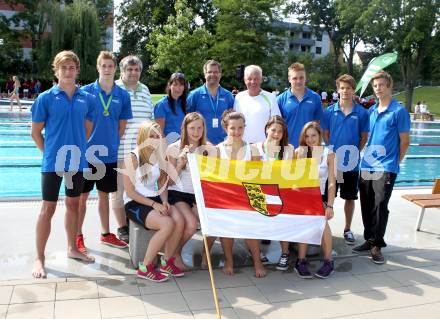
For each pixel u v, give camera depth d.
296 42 77.06
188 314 3.54
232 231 4.16
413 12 35.34
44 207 4.22
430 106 49.22
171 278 4.26
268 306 3.75
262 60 41.47
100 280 4.11
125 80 5.35
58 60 4.08
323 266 4.46
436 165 13.99
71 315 3.44
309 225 4.39
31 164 11.27
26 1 43.81
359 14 38.38
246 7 38.38
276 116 4.80
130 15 46.78
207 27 46.50
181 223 4.23
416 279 4.41
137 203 4.41
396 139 4.95
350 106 5.38
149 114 5.57
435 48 38.38
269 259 4.89
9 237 5.13
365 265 4.78
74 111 4.15
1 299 3.65
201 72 32.31
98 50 38.56
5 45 40.78
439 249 5.29
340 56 65.75
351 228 6.08
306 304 3.81
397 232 5.91
